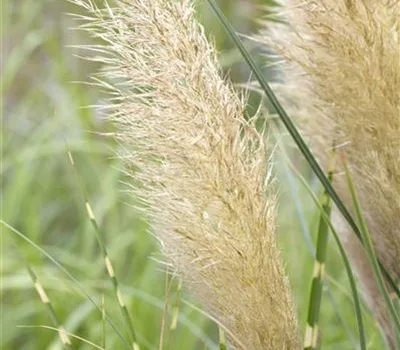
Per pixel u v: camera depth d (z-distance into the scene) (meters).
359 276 1.53
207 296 1.40
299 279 2.16
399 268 1.46
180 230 1.37
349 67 1.41
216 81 1.36
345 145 1.45
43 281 2.40
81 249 2.86
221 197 1.36
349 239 1.52
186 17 1.36
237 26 3.05
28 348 2.43
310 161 1.42
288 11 1.46
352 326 2.08
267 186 1.40
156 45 1.35
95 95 3.08
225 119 1.36
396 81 1.40
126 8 1.36
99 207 2.70
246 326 1.40
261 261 1.38
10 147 3.12
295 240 2.23
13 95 3.52
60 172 3.20
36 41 3.11
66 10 3.42
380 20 1.39
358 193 1.46
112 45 1.36
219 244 1.37
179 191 1.37
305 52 1.44
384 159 1.42
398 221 1.44
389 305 1.41
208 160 1.36
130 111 1.36
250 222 1.37
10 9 3.39
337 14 1.40
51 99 3.22
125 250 2.64
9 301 2.61
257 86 1.73
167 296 1.49
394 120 1.41
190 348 2.18
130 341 1.59
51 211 3.02
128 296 2.30
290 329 1.40
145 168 1.37
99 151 2.78
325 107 1.46
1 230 2.53
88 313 2.23
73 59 3.21
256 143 1.39
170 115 1.35
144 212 1.40
